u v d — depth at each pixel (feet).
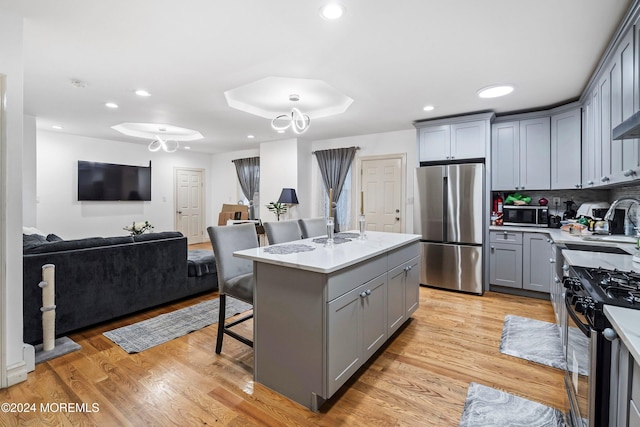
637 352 2.65
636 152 6.32
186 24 6.58
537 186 12.60
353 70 8.83
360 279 6.75
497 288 13.24
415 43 7.32
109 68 8.79
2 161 6.27
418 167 14.03
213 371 7.16
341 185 18.48
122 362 7.50
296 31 6.82
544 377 6.95
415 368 7.34
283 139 19.53
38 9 6.07
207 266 12.68
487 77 9.34
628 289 4.38
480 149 13.10
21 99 6.42
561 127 11.93
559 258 8.79
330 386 5.79
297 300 6.03
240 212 21.81
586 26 6.59
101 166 19.58
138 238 10.72
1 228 6.31
